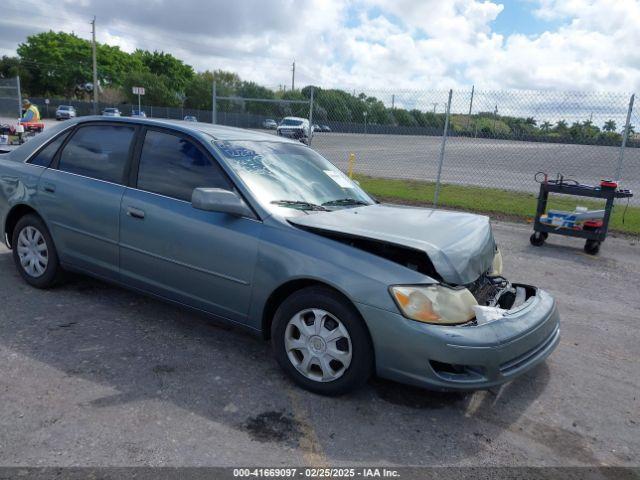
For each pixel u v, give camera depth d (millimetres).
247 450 2686
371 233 3203
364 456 2711
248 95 38062
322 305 3158
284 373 3514
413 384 2984
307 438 2824
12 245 4891
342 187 4367
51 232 4473
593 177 17656
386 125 18453
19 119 18188
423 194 12656
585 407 3383
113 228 4055
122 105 52375
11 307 4293
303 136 19438
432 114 16141
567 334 4641
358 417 3066
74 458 2525
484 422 3125
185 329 4129
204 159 3791
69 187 4332
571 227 7832
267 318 3504
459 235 3453
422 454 2768
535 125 13156
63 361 3475
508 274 6562
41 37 81000
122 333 3975
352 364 3104
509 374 3041
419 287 2973
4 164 4844
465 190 13680
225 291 3555
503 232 9164
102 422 2830
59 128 4688
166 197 3840
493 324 3027
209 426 2865
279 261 3287
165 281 3863
